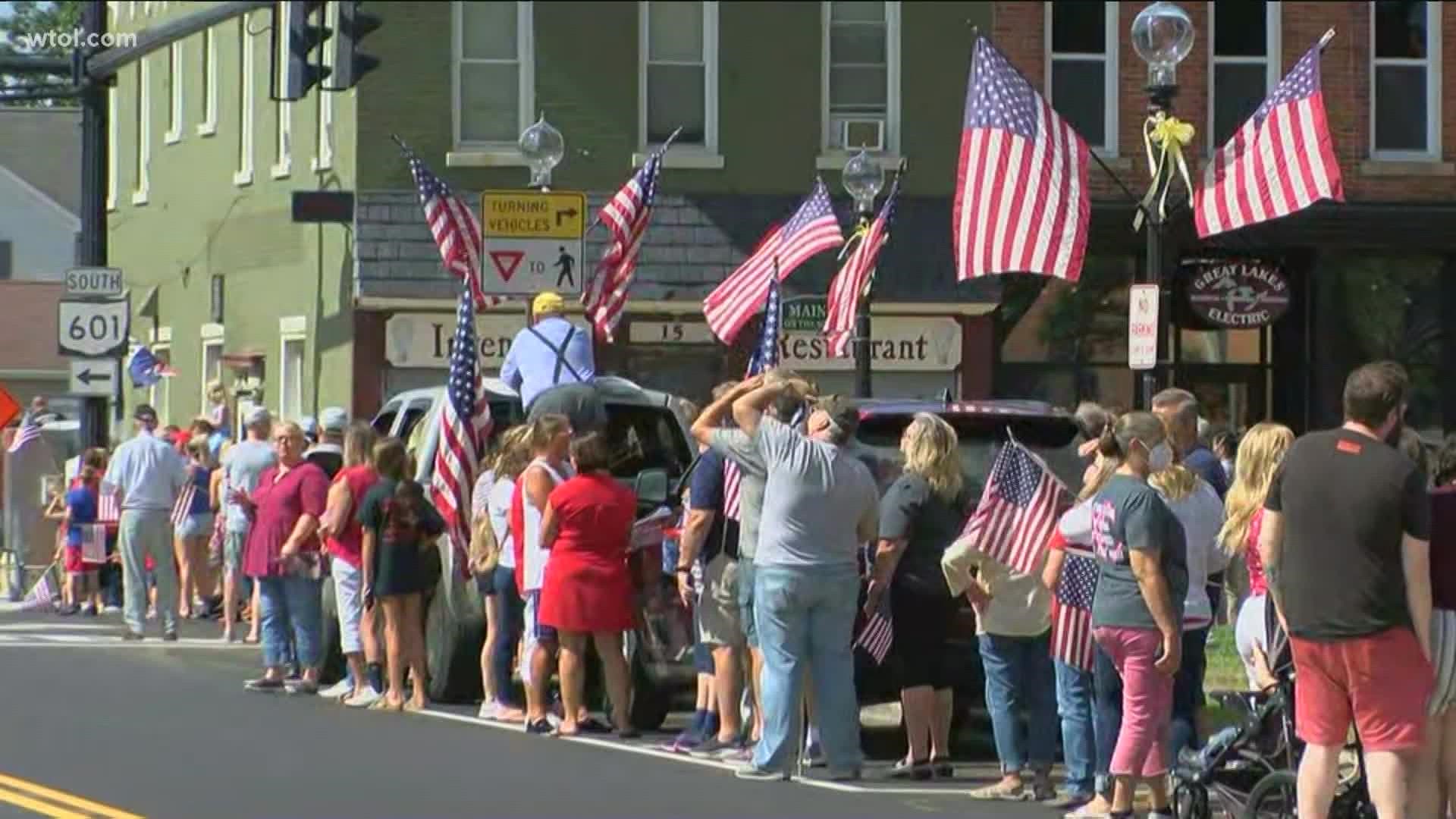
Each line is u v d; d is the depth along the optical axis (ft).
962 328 310.86
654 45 311.68
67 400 379.96
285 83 335.67
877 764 154.51
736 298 220.84
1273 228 311.06
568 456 166.71
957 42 313.73
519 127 310.04
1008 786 137.90
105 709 171.94
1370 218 312.91
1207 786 122.72
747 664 156.04
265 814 125.80
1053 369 314.76
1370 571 110.11
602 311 222.89
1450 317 319.27
